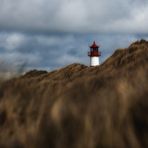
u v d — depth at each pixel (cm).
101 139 2802
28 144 2958
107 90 3108
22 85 3609
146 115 2902
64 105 3047
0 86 3647
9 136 3064
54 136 2909
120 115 2914
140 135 2823
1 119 3294
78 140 2823
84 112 2962
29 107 3262
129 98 3019
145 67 3350
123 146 2772
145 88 3095
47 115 3048
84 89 3189
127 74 3291
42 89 3431
